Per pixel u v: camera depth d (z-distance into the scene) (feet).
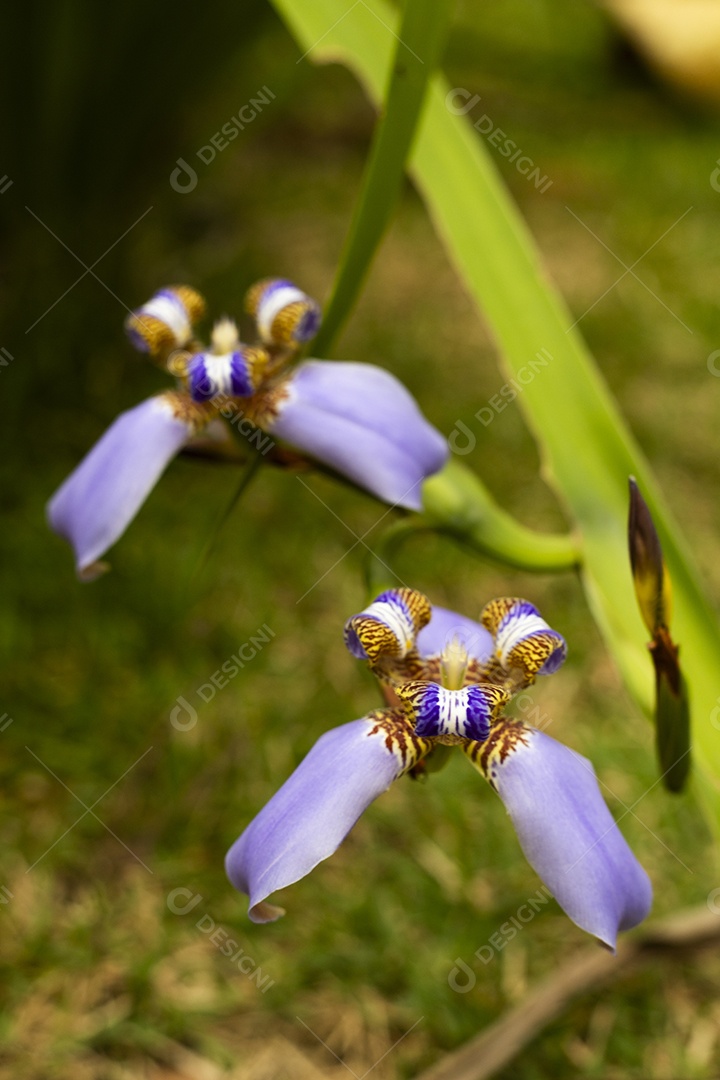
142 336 1.96
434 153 2.12
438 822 2.80
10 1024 2.34
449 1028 2.37
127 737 2.94
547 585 3.45
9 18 3.82
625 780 2.93
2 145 4.21
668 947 2.16
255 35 4.27
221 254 4.75
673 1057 2.36
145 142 4.49
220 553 3.47
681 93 6.55
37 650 3.16
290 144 5.80
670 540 2.00
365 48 2.17
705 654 1.98
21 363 3.96
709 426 4.11
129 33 4.01
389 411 1.84
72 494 1.88
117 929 2.55
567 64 6.88
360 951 2.51
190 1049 2.36
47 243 4.43
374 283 4.76
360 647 1.77
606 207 5.39
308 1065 2.35
